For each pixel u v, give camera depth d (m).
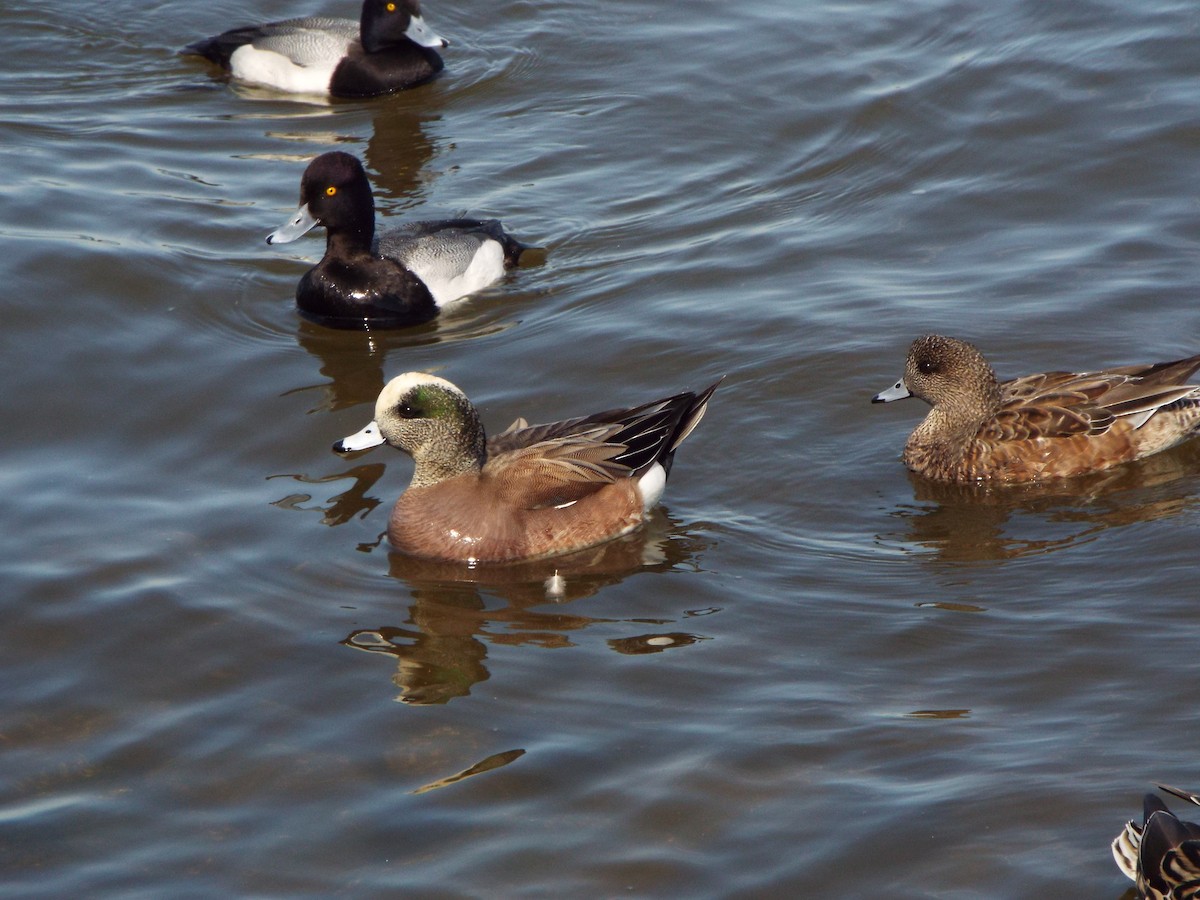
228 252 19.30
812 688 11.58
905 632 12.23
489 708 11.49
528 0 26.39
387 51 24.38
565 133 22.42
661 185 20.83
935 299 17.52
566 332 17.41
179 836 10.29
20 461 14.94
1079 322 16.80
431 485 13.84
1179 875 8.68
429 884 9.77
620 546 13.81
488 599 13.01
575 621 12.63
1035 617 12.33
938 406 14.73
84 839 10.27
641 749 10.96
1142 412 14.49
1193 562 12.91
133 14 26.77
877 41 23.98
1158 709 11.06
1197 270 17.64
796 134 21.80
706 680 11.73
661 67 23.97
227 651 12.23
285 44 24.67
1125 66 22.36
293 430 15.65
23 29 25.98
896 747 10.84
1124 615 12.26
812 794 10.40
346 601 12.95
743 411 15.69
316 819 10.41
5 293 17.69
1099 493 14.23
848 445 15.20
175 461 15.07
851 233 19.28
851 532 13.83
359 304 17.97
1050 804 10.15
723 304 17.72
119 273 18.39
